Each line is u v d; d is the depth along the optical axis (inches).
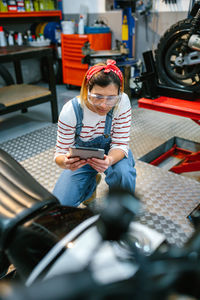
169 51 95.4
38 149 120.0
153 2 194.5
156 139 126.6
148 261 16.8
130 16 192.7
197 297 14.4
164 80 100.2
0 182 41.8
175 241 67.0
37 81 264.4
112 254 24.4
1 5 203.5
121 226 18.7
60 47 230.4
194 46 86.3
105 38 215.3
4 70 175.0
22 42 233.1
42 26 242.8
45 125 156.6
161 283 14.3
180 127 140.9
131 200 19.3
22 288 13.1
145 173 96.5
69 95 212.1
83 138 63.2
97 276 14.7
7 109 138.2
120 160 65.4
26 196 39.3
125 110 62.3
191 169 108.1
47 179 95.0
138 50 216.2
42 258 30.1
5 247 34.6
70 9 250.4
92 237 27.9
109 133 63.5
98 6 228.1
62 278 13.7
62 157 62.1
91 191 73.7
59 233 31.5
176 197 83.6
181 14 185.3
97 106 53.8
